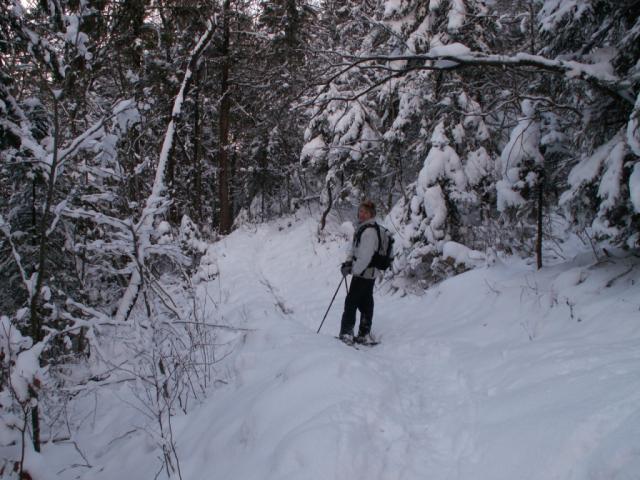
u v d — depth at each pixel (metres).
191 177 17.23
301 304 7.76
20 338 2.97
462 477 2.16
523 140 5.02
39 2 4.93
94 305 6.07
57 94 3.94
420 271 7.61
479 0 7.84
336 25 13.24
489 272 5.74
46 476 2.91
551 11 4.57
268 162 17.25
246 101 16.28
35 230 5.35
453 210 7.55
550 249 5.92
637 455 1.68
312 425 2.54
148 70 10.79
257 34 14.25
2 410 3.00
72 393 3.94
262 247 12.79
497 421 2.48
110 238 4.92
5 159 4.46
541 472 1.91
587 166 4.03
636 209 3.30
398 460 2.43
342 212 14.12
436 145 7.48
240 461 2.60
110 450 3.55
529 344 3.49
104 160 4.29
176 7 7.25
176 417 3.66
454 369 3.66
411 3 8.62
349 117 11.05
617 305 3.50
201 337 4.50
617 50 4.04
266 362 3.94
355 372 3.33
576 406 2.16
